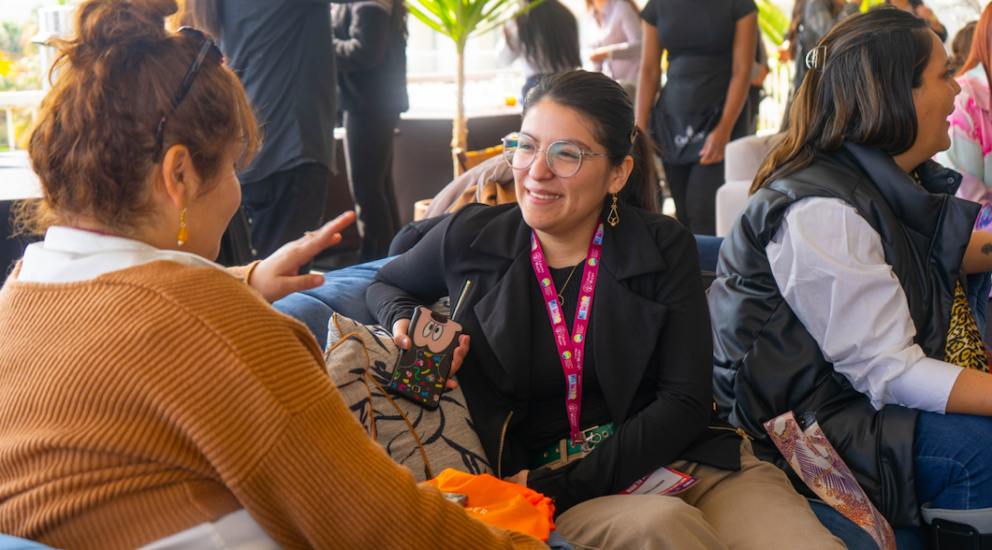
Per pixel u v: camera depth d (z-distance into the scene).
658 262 1.26
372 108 3.45
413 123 4.12
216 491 0.65
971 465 1.29
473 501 1.02
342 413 0.69
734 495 1.22
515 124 4.32
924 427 1.33
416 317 1.26
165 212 0.73
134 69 0.69
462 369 1.29
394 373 1.21
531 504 1.02
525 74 4.45
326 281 1.55
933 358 1.42
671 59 3.45
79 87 0.68
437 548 0.71
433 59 7.87
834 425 1.39
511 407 1.28
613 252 1.28
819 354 1.43
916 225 1.43
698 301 1.28
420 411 1.20
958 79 2.29
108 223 0.71
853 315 1.35
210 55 0.74
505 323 1.26
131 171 0.70
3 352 0.65
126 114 0.68
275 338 0.67
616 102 1.22
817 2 3.20
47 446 0.61
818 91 1.50
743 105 3.41
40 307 0.66
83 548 0.63
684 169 3.57
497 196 1.94
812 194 1.41
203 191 0.75
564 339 1.27
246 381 0.63
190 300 0.64
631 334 1.24
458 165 2.61
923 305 1.43
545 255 1.32
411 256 1.44
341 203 4.19
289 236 2.70
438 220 1.63
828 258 1.36
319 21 2.56
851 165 1.48
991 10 2.19
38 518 0.62
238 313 0.66
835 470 1.36
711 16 3.23
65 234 0.71
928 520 1.34
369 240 3.71
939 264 1.44
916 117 1.42
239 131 0.77
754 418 1.46
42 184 0.72
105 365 0.61
